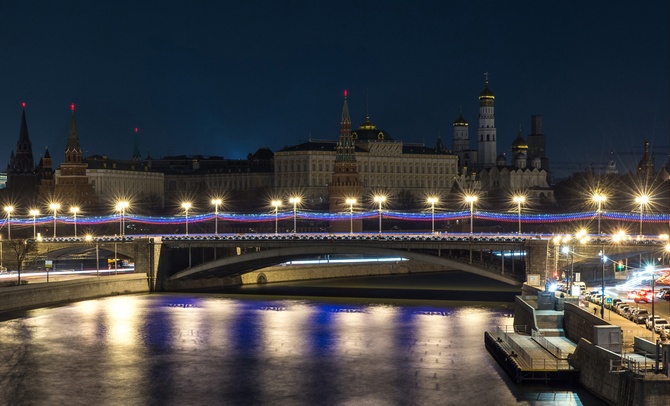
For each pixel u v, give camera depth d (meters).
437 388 153.38
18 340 192.25
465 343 185.62
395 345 185.00
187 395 153.00
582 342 147.62
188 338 194.25
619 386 127.12
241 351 182.12
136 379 162.25
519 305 191.00
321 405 146.88
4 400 151.12
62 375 165.12
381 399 149.00
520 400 144.50
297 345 186.88
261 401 149.38
